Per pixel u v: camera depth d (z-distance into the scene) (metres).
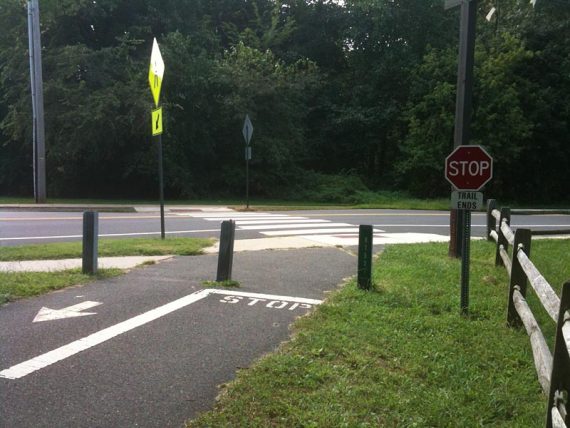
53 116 23.66
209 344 4.91
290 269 8.43
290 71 30.36
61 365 4.38
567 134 32.62
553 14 33.75
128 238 11.84
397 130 34.81
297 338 5.02
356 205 25.45
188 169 28.20
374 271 8.27
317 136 35.28
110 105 23.52
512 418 3.62
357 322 5.51
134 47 26.05
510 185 34.75
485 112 29.03
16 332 5.15
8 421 3.48
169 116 24.62
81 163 27.34
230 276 7.36
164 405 3.72
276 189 29.64
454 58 30.67
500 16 33.94
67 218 15.88
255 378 4.08
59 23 26.20
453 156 5.91
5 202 22.27
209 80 27.27
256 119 28.39
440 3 33.53
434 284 7.41
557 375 2.92
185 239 11.31
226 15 36.59
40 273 7.54
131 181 29.30
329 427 3.39
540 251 10.91
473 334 5.27
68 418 3.53
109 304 6.15
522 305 4.99
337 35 37.38
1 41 25.70
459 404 3.75
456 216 9.60
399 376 4.18
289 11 36.91
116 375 4.20
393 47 34.00
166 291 6.77
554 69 32.47
